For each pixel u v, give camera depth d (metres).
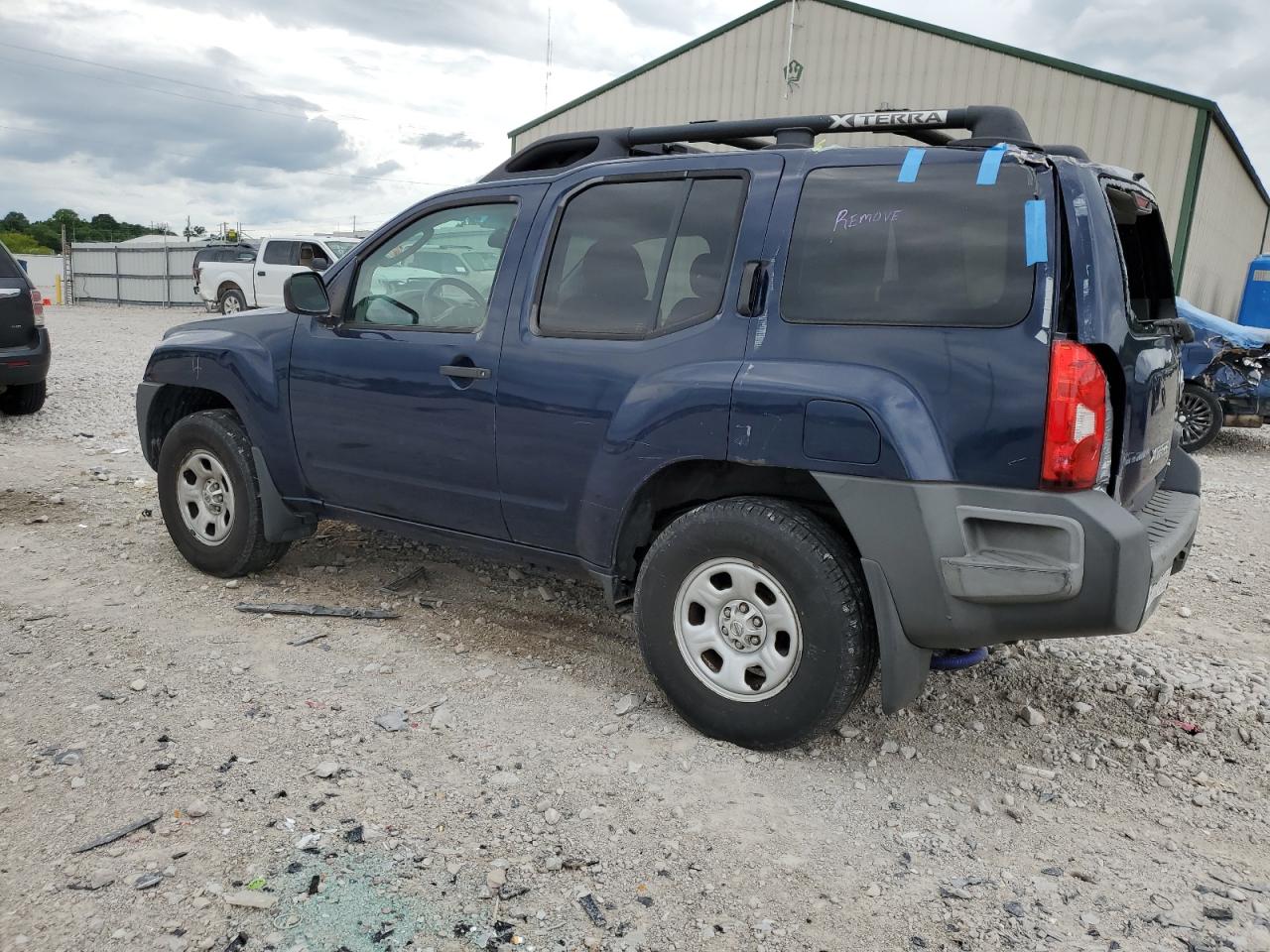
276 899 2.42
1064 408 2.70
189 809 2.77
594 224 3.64
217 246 22.61
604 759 3.21
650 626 3.41
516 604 4.65
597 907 2.46
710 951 2.32
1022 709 3.67
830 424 2.95
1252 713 3.77
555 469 3.60
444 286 4.01
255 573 4.91
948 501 2.84
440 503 4.02
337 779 2.99
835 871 2.66
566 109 21.53
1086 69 15.74
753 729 3.22
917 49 17.30
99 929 2.29
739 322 3.22
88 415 9.81
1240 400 10.57
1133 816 3.04
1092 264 2.77
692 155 3.50
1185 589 5.45
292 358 4.38
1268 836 2.95
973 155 2.97
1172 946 2.41
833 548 3.06
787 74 18.59
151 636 4.08
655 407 3.28
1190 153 15.13
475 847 2.68
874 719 3.59
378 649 4.06
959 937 2.41
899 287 2.98
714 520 3.22
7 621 4.20
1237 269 24.47
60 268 56.62
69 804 2.79
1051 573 2.72
